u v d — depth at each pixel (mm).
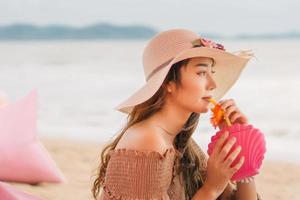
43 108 14117
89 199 4953
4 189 3602
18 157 5062
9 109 4832
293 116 12102
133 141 2324
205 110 2430
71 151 7824
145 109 2422
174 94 2408
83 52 57031
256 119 11891
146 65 2502
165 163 2301
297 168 6945
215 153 2381
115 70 28438
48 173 5332
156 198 2281
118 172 2305
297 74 22812
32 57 45750
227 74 2689
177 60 2324
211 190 2393
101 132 10195
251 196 2654
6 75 26344
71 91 18422
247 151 2389
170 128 2451
